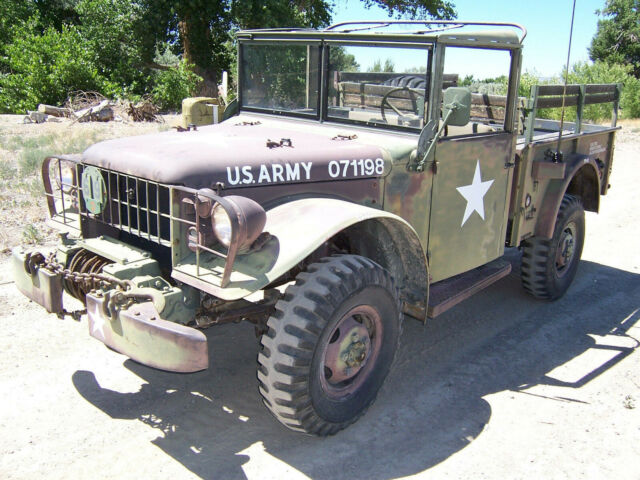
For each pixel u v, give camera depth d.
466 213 4.28
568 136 5.21
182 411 3.53
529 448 3.26
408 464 3.10
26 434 3.22
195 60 21.78
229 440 3.27
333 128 4.17
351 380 3.37
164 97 20.38
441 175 3.99
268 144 3.51
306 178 3.44
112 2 21.55
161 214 3.07
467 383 3.96
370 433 3.38
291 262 2.81
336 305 2.99
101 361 4.01
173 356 2.73
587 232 7.63
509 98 4.40
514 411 3.62
